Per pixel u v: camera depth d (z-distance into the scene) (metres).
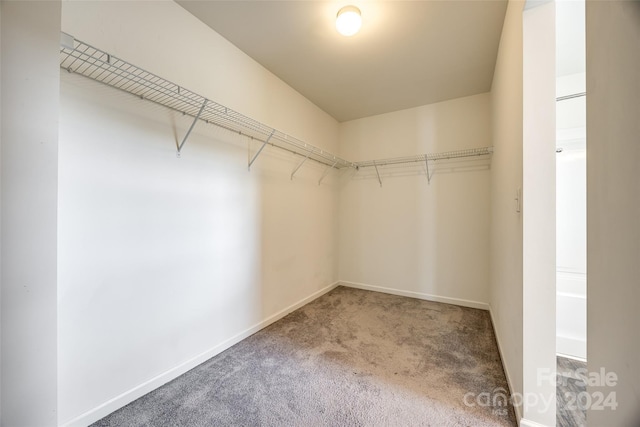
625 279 0.49
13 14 0.77
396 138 3.22
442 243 2.96
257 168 2.22
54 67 0.84
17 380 0.78
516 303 1.35
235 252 2.01
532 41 1.19
